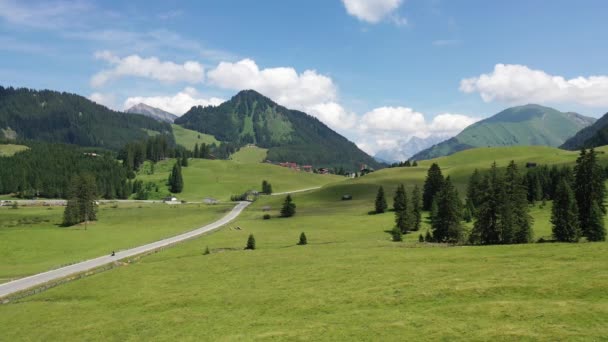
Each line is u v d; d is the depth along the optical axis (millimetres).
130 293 58594
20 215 180750
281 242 102125
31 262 95688
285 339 35562
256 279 58875
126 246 108875
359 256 69562
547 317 33344
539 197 138500
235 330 39438
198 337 38719
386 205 154250
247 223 148500
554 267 46969
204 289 56094
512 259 54719
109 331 43562
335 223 136375
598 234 78188
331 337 35031
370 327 36094
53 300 59625
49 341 43000
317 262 67125
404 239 100688
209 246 100438
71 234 125938
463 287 43188
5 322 50688
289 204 162750
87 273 76125
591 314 32781
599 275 41188
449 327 33938
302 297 47438
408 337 33250
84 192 155500
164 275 68000
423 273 52000
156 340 39375
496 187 85000
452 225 93750
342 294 46688
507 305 36688
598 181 84125
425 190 160000
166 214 181625
